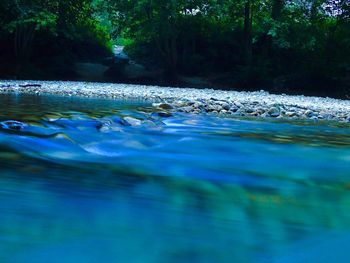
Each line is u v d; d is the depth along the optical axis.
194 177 3.77
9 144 4.32
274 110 9.91
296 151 5.38
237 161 4.63
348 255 2.31
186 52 24.16
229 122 8.17
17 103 8.73
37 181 3.27
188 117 8.40
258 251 2.32
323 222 2.78
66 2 22.22
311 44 20.92
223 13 22.47
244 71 20.70
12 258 2.09
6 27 19.89
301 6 22.41
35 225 2.46
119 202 2.94
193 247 2.32
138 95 12.83
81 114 7.04
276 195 3.34
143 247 2.29
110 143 5.04
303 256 2.29
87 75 22.78
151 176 3.72
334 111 10.66
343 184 3.79
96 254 2.18
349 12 20.91
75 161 4.06
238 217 2.79
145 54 26.53
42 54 23.69
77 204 2.84
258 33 22.86
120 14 21.98
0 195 2.90
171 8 20.58
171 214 2.78
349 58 20.72
